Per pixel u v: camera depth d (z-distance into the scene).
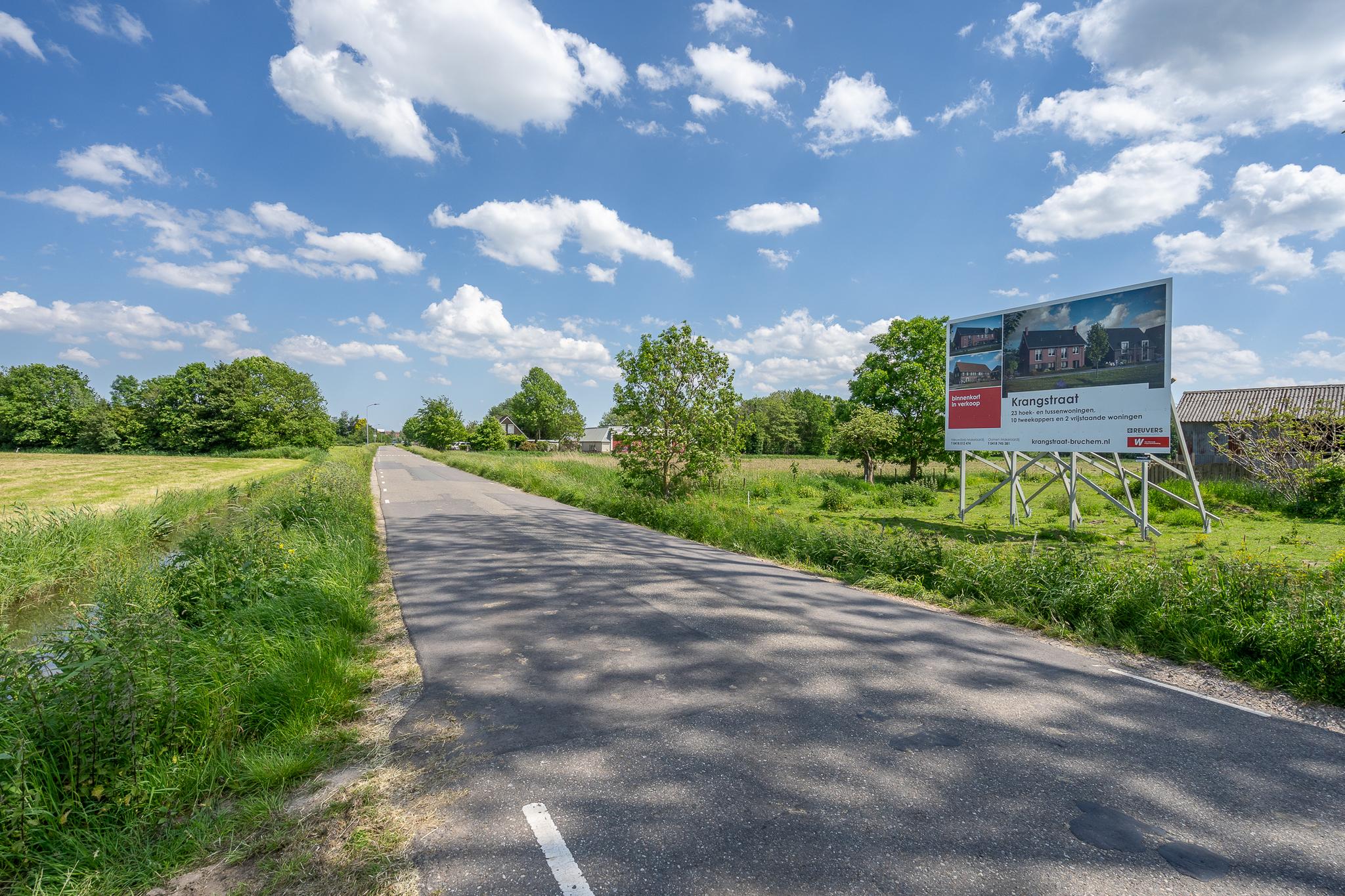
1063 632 5.98
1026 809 2.95
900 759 3.45
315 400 88.94
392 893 2.40
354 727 3.93
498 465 33.62
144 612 4.12
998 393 14.30
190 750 3.45
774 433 88.50
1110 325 12.41
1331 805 3.02
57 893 2.46
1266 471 17.70
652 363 17.73
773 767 3.35
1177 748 3.62
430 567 9.16
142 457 57.38
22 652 3.44
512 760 3.46
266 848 2.73
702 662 5.09
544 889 2.40
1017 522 14.55
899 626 6.21
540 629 6.03
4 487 24.19
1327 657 4.52
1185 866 2.54
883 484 24.23
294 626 5.35
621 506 15.74
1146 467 11.90
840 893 2.37
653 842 2.69
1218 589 5.82
